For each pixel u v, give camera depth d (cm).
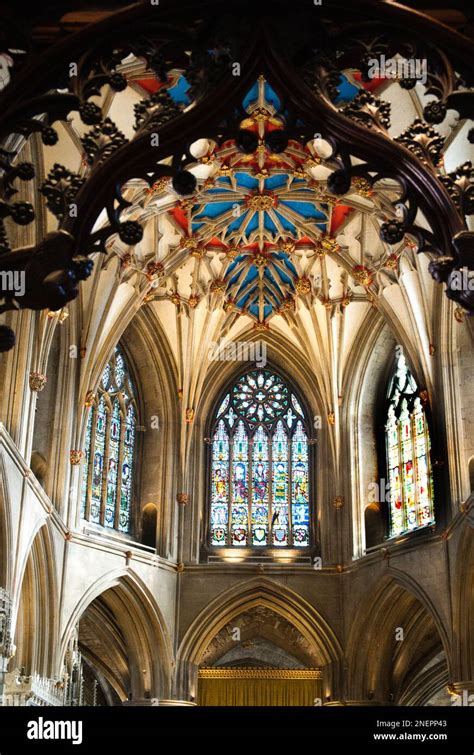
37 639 2805
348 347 3588
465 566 2850
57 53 775
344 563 3450
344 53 821
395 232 794
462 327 3031
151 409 3628
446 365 3050
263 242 3453
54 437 3027
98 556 3133
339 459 3556
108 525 3388
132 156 781
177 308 3534
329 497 3553
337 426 3578
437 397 3088
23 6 792
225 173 3031
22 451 2458
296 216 3291
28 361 2527
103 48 791
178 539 3494
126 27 788
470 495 2739
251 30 791
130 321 3491
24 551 2472
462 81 795
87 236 766
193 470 3612
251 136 816
